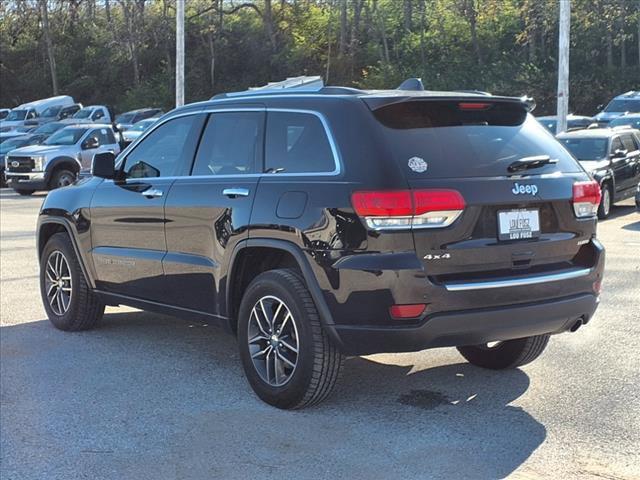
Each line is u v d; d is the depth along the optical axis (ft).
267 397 16.43
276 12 183.62
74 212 21.98
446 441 14.48
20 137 89.04
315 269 15.08
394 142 14.93
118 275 20.68
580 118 88.12
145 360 20.04
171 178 19.12
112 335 22.61
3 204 65.00
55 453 14.33
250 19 188.75
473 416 15.75
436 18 174.50
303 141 16.20
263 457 13.93
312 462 13.67
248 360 16.79
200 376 18.67
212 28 176.55
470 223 14.66
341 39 170.60
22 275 31.83
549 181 15.76
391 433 14.93
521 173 15.47
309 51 174.70
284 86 18.93
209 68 181.57
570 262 16.20
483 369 18.95
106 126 76.48
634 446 14.15
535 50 163.32
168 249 18.95
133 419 15.93
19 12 196.54
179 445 14.57
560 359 19.56
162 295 19.48
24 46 196.95
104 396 17.34
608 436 14.61
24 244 40.40
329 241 14.84
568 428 15.03
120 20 196.54
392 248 14.25
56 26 197.06
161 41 187.73
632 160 54.80
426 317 14.34
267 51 180.24
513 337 15.55
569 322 16.10
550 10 151.43
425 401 16.69
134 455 14.17
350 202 14.60
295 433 15.01
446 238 14.46
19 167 71.56
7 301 27.14
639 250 36.60
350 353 14.96
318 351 15.34
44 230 23.63
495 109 16.52
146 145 20.42
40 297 27.76
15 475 13.43
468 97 15.97
